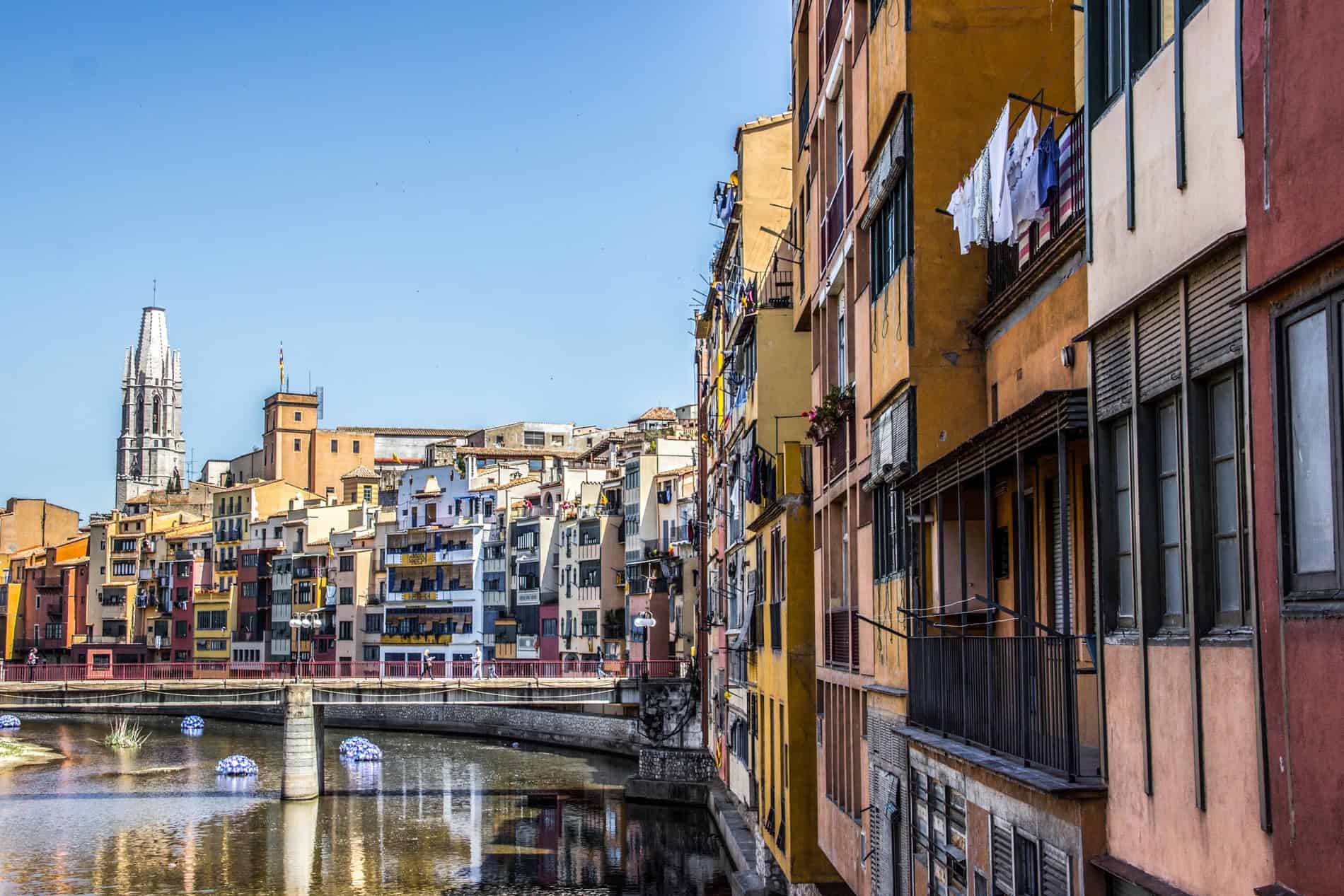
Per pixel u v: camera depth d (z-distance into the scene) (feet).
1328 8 25.90
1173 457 34.14
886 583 69.77
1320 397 26.32
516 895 173.06
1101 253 38.24
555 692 279.69
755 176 180.04
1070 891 38.58
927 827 56.39
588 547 377.50
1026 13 63.10
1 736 386.73
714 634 244.42
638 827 222.69
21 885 180.34
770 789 118.52
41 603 620.49
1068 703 39.29
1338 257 25.53
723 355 203.82
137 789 275.18
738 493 167.53
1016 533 57.67
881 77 68.33
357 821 232.53
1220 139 30.78
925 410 61.46
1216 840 31.04
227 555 533.14
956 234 62.23
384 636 460.14
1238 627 30.68
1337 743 25.66
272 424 615.57
